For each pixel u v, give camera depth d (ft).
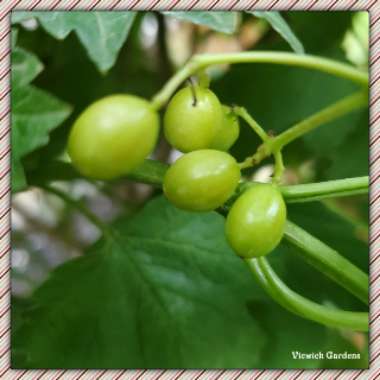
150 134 0.34
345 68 0.35
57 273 0.49
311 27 0.59
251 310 0.49
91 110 0.34
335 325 0.41
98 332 0.48
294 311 0.41
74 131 0.34
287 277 0.49
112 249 0.50
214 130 0.38
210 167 0.37
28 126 0.38
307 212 0.51
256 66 0.58
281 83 0.58
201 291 0.49
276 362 0.48
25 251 0.75
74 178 0.48
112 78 0.63
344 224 0.51
